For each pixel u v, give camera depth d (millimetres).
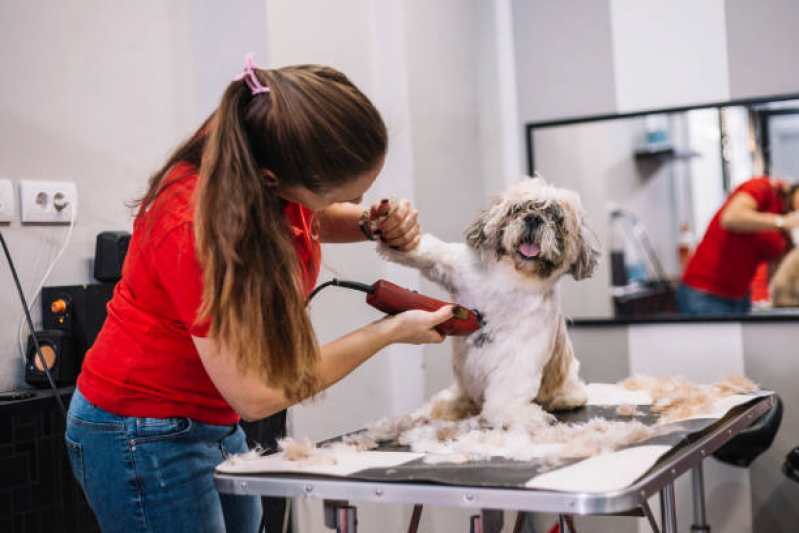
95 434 1236
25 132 1761
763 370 2766
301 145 1055
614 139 3227
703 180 3348
